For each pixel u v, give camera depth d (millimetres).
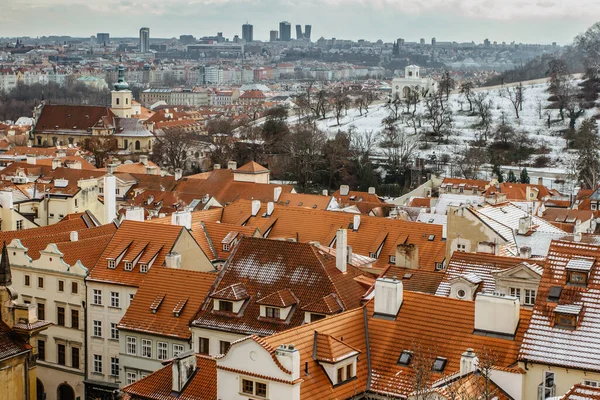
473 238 146250
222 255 166500
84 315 155750
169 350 131750
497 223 149875
